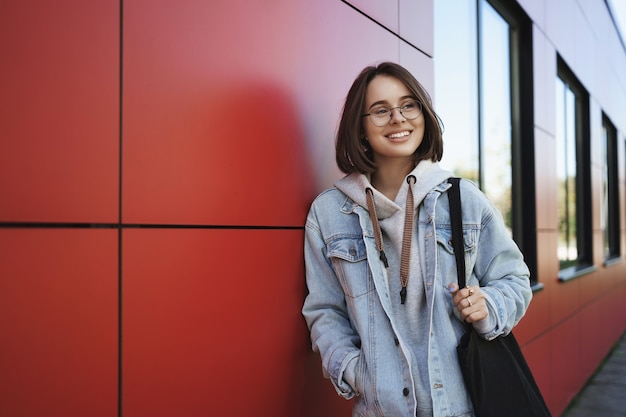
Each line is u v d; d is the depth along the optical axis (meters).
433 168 1.50
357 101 1.51
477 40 3.51
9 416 0.94
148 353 1.19
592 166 6.74
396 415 1.35
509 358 1.38
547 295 4.28
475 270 1.50
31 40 0.97
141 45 1.17
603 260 7.28
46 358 1.00
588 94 6.65
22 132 0.96
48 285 1.00
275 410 1.57
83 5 1.06
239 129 1.44
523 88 4.20
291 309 1.64
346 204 1.55
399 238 1.45
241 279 1.44
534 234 4.11
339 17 1.88
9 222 0.94
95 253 1.08
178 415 1.26
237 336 1.43
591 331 6.07
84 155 1.05
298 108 1.67
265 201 1.53
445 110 3.01
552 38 4.75
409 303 1.42
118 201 1.12
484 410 1.33
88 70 1.06
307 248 1.65
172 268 1.24
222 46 1.39
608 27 8.11
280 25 1.60
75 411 1.04
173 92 1.25
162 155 1.22
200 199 1.32
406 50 2.32
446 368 1.36
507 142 4.05
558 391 4.46
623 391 5.36
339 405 1.89
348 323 1.58
